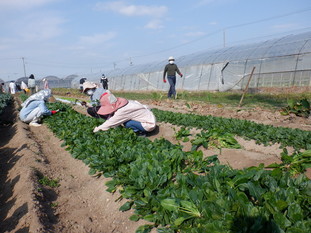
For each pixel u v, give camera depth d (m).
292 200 2.70
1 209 4.23
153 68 32.97
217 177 3.44
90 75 54.66
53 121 9.50
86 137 6.67
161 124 7.94
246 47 24.92
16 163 5.97
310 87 17.64
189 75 26.88
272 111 9.85
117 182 4.17
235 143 5.64
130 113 6.83
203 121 7.38
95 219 3.83
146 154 4.70
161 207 3.32
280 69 20.41
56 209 4.08
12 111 15.26
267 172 3.35
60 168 5.68
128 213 3.71
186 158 4.67
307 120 8.16
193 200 3.16
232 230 2.56
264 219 2.54
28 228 3.44
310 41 19.69
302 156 4.26
